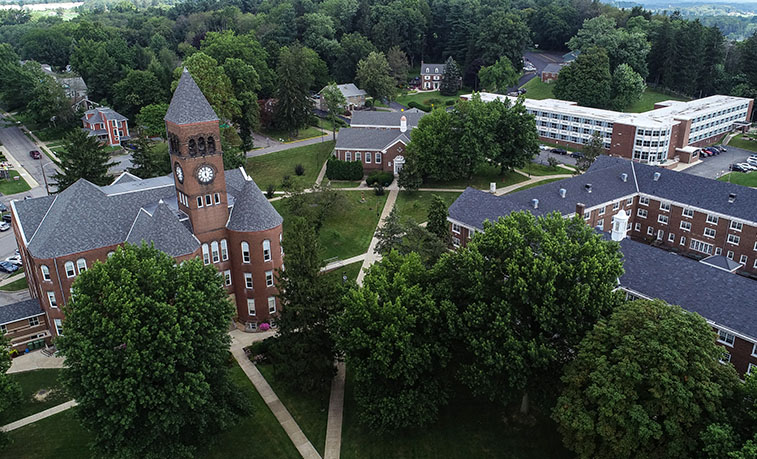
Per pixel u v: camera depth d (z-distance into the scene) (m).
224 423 47.12
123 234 65.00
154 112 130.00
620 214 66.31
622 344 43.22
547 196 84.31
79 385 44.84
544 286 47.12
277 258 68.19
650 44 171.00
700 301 57.62
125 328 44.25
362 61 170.38
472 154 108.56
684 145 126.94
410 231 78.56
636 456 40.41
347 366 63.03
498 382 49.25
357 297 50.75
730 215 82.31
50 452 50.56
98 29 197.12
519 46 186.50
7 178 116.25
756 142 138.12
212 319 48.53
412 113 135.88
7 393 47.03
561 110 138.88
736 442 37.62
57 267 61.25
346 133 120.19
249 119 128.38
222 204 65.75
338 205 97.56
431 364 51.00
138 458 45.44
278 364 57.25
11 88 156.00
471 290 49.72
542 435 51.69
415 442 51.91
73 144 93.62
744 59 159.88
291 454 51.03
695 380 40.69
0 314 63.66
